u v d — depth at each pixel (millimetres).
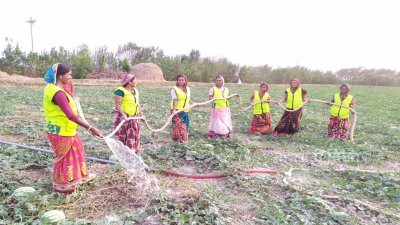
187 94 9562
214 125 10469
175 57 45000
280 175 7574
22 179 6523
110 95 22406
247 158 8516
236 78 47625
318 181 7445
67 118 5582
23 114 13602
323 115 17750
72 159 5820
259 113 11750
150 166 7578
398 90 47312
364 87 54719
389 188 6922
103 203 5676
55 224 4918
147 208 5582
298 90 11477
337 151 9695
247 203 6141
